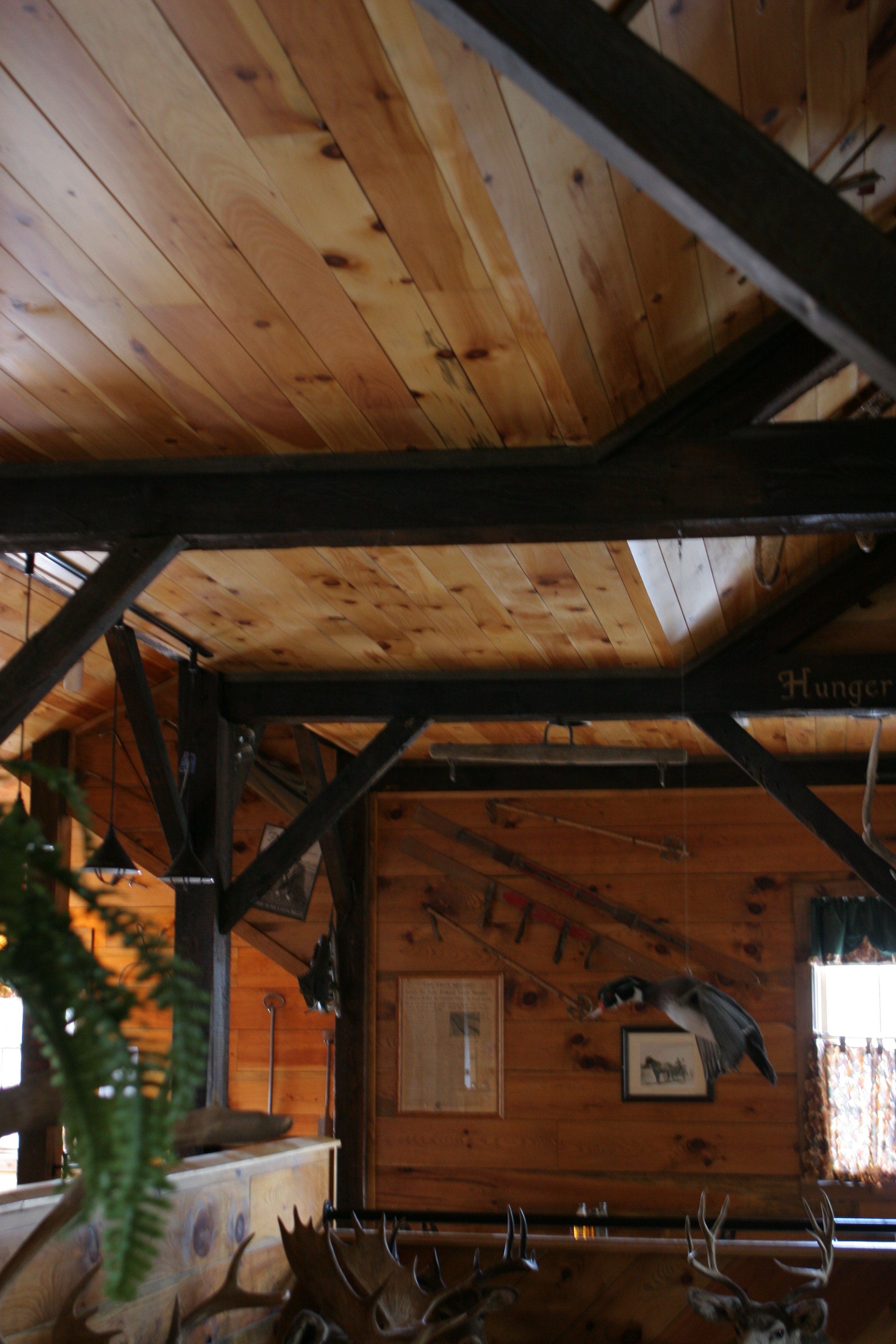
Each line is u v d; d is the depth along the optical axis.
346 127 2.28
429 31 2.03
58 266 2.75
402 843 8.02
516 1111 7.60
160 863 7.42
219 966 5.45
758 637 5.63
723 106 1.68
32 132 2.34
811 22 2.62
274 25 2.05
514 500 3.55
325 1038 7.96
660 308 3.12
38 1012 1.18
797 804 5.46
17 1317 3.17
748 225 1.67
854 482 3.41
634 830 7.79
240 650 5.56
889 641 5.63
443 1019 7.78
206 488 3.70
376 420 3.44
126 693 5.16
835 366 3.53
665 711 5.64
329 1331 4.02
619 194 2.61
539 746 5.90
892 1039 7.31
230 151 2.36
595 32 1.68
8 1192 3.41
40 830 1.31
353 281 2.77
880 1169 7.15
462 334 2.97
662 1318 4.56
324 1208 5.11
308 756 7.04
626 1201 7.38
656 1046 7.53
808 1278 4.50
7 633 6.03
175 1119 1.15
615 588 4.69
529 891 7.87
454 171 2.38
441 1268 4.79
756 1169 7.30
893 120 3.09
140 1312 3.69
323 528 3.62
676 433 3.53
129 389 3.29
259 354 3.10
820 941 7.43
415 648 5.52
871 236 1.66
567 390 3.23
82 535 3.71
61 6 2.05
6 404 3.39
